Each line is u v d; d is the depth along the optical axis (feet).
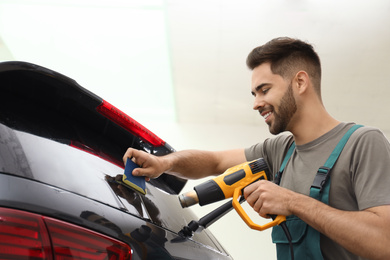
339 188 3.21
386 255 2.81
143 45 17.11
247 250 19.49
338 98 19.85
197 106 21.66
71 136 2.92
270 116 3.69
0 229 2.02
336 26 15.26
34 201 2.17
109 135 3.34
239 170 3.50
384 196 2.95
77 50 18.03
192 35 16.22
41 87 2.87
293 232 3.23
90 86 20.76
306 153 3.51
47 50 18.35
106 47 17.46
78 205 2.33
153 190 3.26
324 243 3.18
